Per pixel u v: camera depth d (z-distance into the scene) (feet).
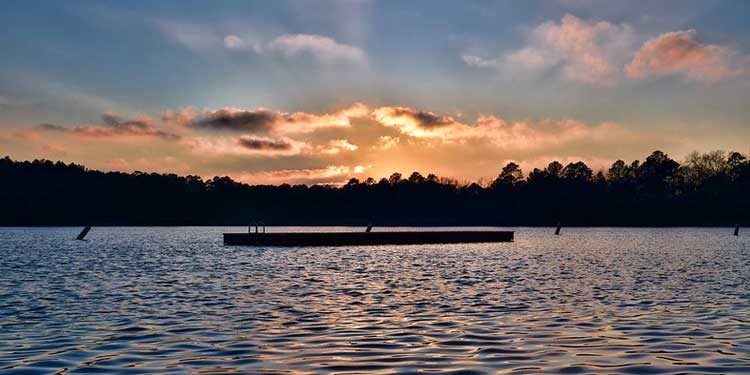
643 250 212.64
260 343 51.62
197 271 127.85
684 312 68.33
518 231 489.26
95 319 64.59
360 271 126.93
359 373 41.22
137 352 48.34
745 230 494.59
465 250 212.23
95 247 238.89
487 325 60.03
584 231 481.05
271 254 187.83
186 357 46.42
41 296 85.40
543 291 89.86
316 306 74.13
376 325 60.29
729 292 87.71
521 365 43.19
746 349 48.32
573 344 50.57
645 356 45.98
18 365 43.96
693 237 346.74
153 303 77.46
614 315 66.28
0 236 374.43
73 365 43.93
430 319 63.82
